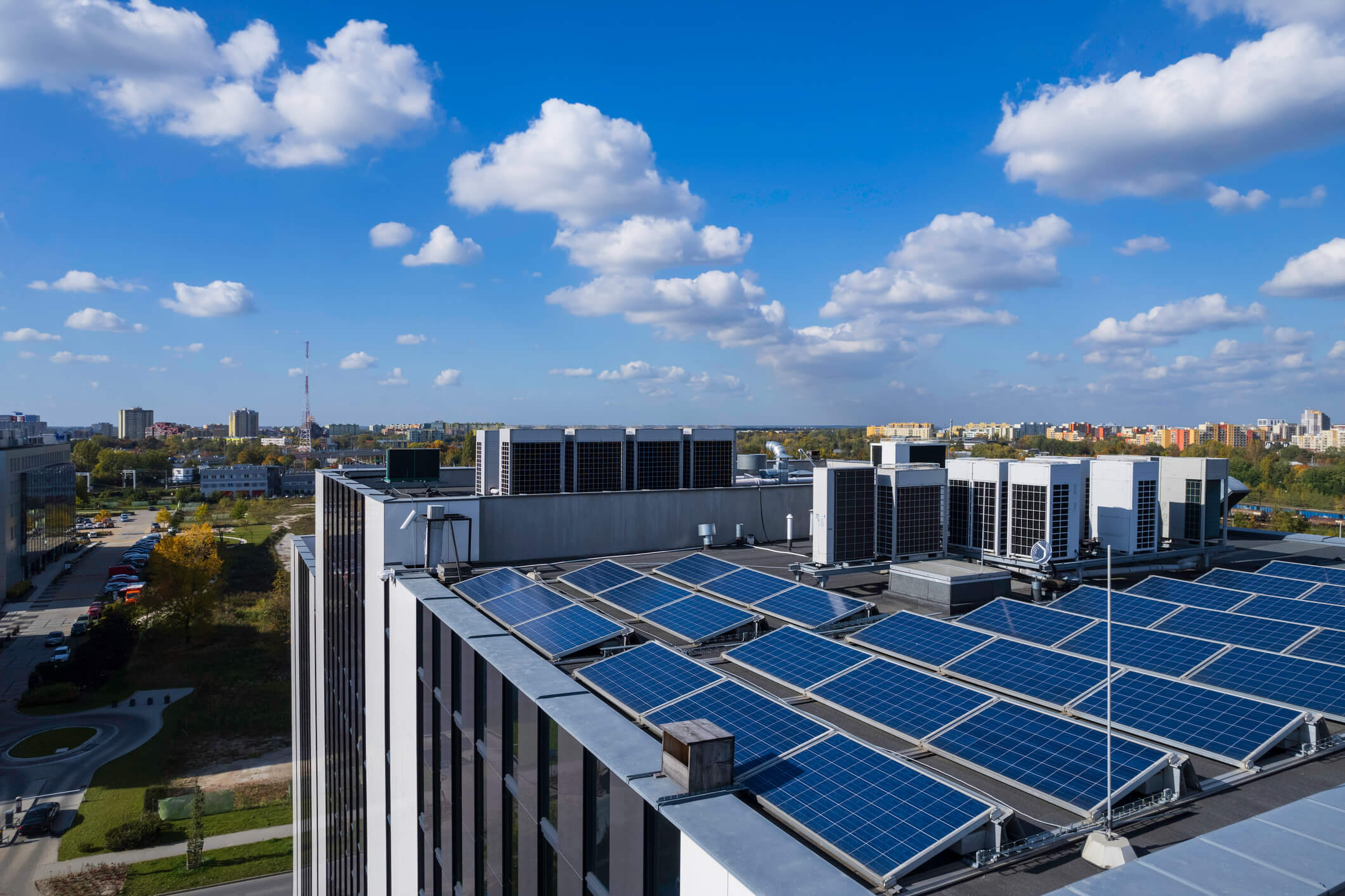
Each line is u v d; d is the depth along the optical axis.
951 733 12.99
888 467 27.58
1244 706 13.16
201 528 143.12
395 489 43.88
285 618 105.88
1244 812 10.74
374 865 26.86
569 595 25.45
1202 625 19.30
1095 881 7.09
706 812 9.24
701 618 20.64
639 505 34.12
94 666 84.00
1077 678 14.97
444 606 19.67
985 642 17.23
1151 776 10.91
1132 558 26.97
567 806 12.26
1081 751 11.67
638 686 15.30
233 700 82.56
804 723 12.81
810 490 38.75
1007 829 9.95
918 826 9.75
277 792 63.81
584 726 11.90
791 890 7.48
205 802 61.22
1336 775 11.94
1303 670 14.91
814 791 10.72
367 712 27.83
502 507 30.72
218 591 117.38
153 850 55.38
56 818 58.50
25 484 133.38
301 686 49.56
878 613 21.11
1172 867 7.28
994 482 26.92
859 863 9.20
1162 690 14.15
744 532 36.84
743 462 51.44
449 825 18.53
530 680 14.05
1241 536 37.69
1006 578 23.67
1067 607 21.73
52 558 149.00
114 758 68.62
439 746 19.53
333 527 35.53
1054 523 25.02
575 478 43.34
